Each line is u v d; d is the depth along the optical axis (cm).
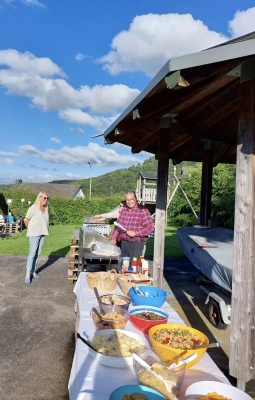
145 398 131
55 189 4994
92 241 507
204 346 169
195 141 703
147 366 151
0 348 357
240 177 255
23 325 424
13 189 3050
